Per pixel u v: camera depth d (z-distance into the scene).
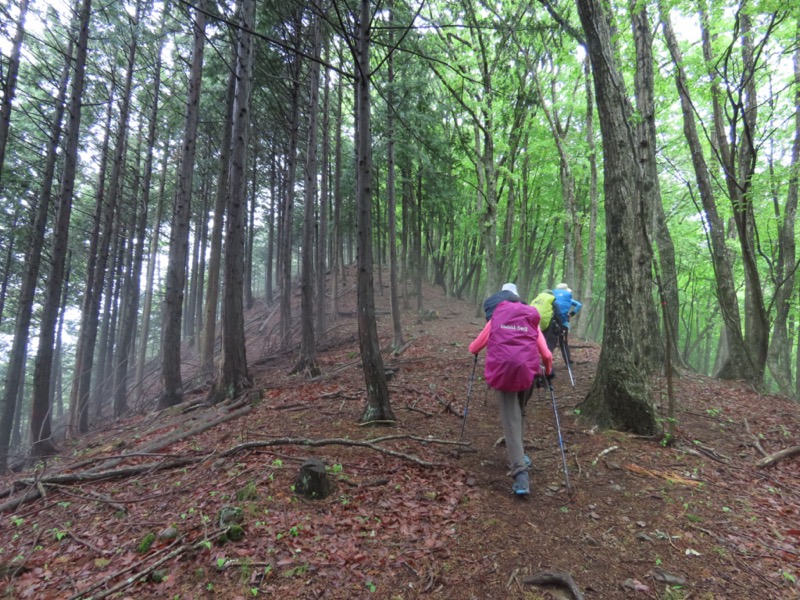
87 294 13.62
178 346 10.08
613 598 2.46
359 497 3.59
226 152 12.32
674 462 4.23
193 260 24.31
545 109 13.47
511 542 2.99
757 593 2.47
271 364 13.45
